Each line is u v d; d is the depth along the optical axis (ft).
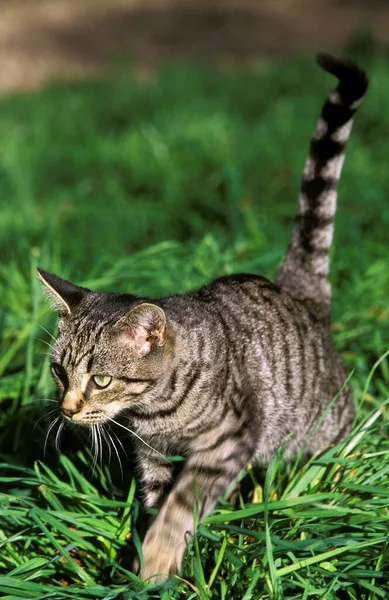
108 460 13.65
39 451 14.33
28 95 50.34
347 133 14.03
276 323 13.39
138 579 10.76
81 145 36.19
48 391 14.97
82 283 17.71
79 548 11.97
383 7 67.21
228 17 68.85
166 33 67.00
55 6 73.46
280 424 13.24
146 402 12.09
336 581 10.44
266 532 10.36
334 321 17.26
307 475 12.29
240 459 12.05
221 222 24.77
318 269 14.46
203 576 10.50
